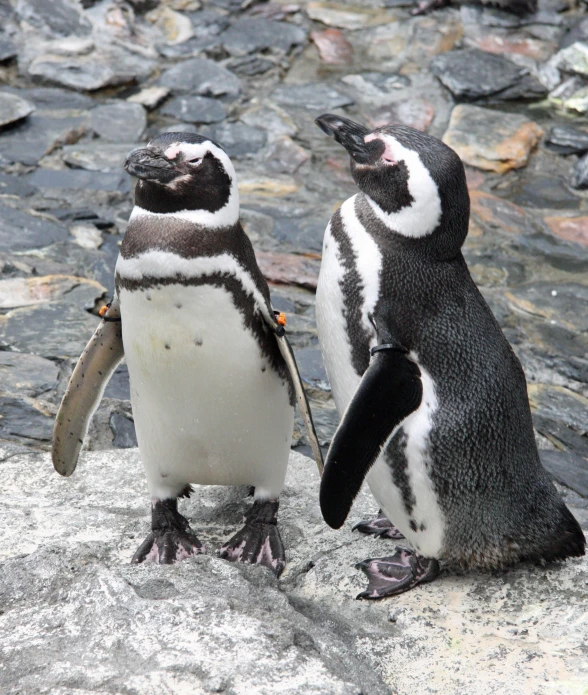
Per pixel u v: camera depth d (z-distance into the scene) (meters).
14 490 7.32
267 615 5.20
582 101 16.17
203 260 5.58
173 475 6.54
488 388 5.85
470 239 12.62
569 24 18.53
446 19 18.58
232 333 5.80
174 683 4.55
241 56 17.19
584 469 8.59
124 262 5.69
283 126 15.24
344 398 6.00
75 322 10.05
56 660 4.73
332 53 17.41
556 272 12.00
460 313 5.85
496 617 5.88
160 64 16.73
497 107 16.06
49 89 15.62
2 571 5.59
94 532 6.71
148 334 5.81
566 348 10.48
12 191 12.84
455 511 5.89
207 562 5.88
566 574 6.22
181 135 5.66
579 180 14.16
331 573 6.39
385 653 5.55
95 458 7.82
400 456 5.79
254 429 6.26
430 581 6.23
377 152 5.75
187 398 6.01
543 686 5.28
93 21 17.56
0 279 10.73
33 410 8.58
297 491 7.48
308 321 10.63
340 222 5.93
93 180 13.33
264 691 4.54
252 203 13.14
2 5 17.56
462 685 5.29
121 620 5.01
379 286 5.67
